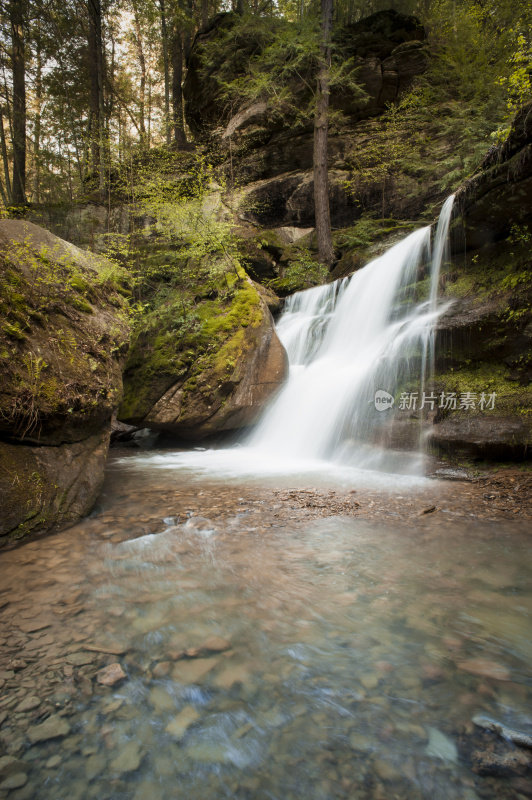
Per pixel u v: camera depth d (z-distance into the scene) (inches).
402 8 837.2
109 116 682.8
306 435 314.3
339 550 137.0
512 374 237.3
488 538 146.9
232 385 309.4
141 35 926.4
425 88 575.8
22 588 111.2
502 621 97.8
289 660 84.4
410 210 573.9
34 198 859.4
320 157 549.0
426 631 94.0
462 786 58.2
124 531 153.6
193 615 99.4
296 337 443.8
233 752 64.0
